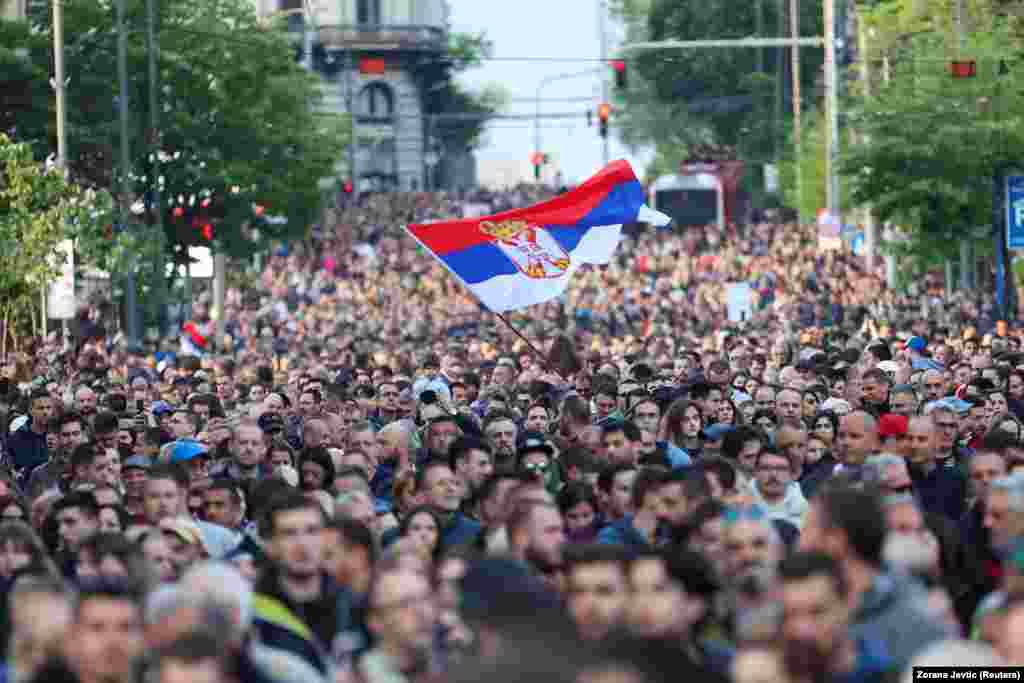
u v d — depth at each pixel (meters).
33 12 103.50
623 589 18.16
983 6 93.88
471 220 41.16
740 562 20.00
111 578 20.03
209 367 67.56
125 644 17.62
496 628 15.36
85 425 40.91
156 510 27.05
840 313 98.81
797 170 158.25
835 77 115.81
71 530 26.78
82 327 84.38
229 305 128.38
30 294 73.69
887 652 18.03
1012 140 85.75
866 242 129.50
